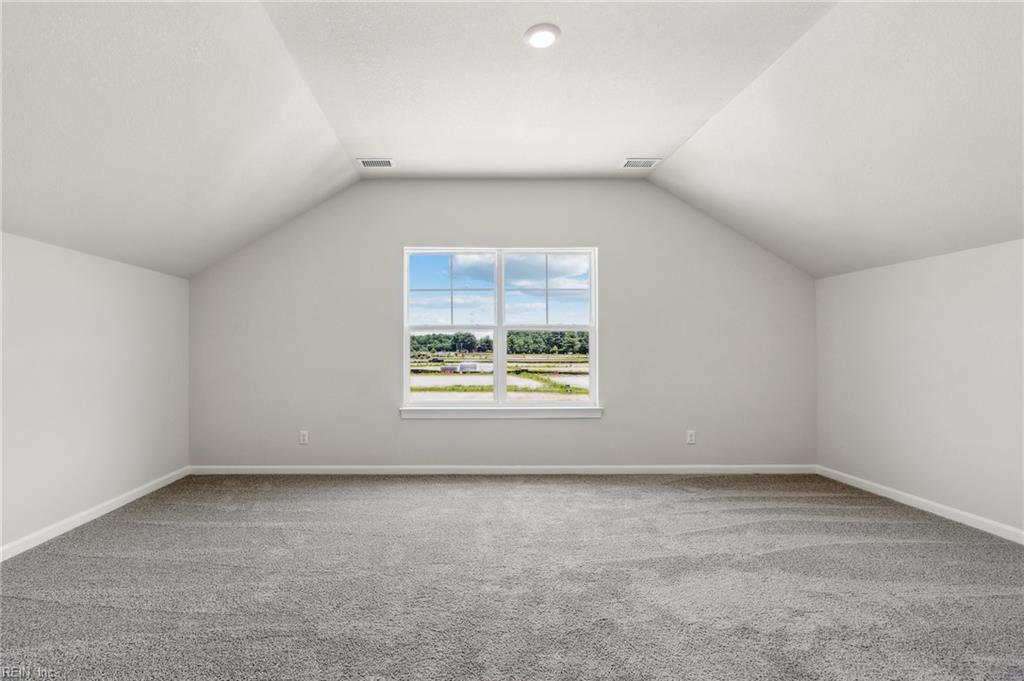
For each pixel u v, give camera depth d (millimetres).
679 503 3467
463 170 4082
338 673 1680
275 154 3154
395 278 4273
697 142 3449
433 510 3318
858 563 2508
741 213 3980
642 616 2033
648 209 4320
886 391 3594
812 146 2859
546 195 4305
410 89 2779
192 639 1867
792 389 4320
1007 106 2004
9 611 2059
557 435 4281
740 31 2256
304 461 4246
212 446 4227
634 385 4301
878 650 1805
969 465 2996
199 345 4219
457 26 2229
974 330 2951
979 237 2818
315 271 4246
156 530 2953
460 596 2193
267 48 2295
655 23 2213
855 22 2053
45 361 2811
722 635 1900
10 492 2598
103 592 2217
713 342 4316
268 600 2152
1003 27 1747
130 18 1798
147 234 3244
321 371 4242
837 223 3400
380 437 4254
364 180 4266
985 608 2082
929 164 2502
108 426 3301
